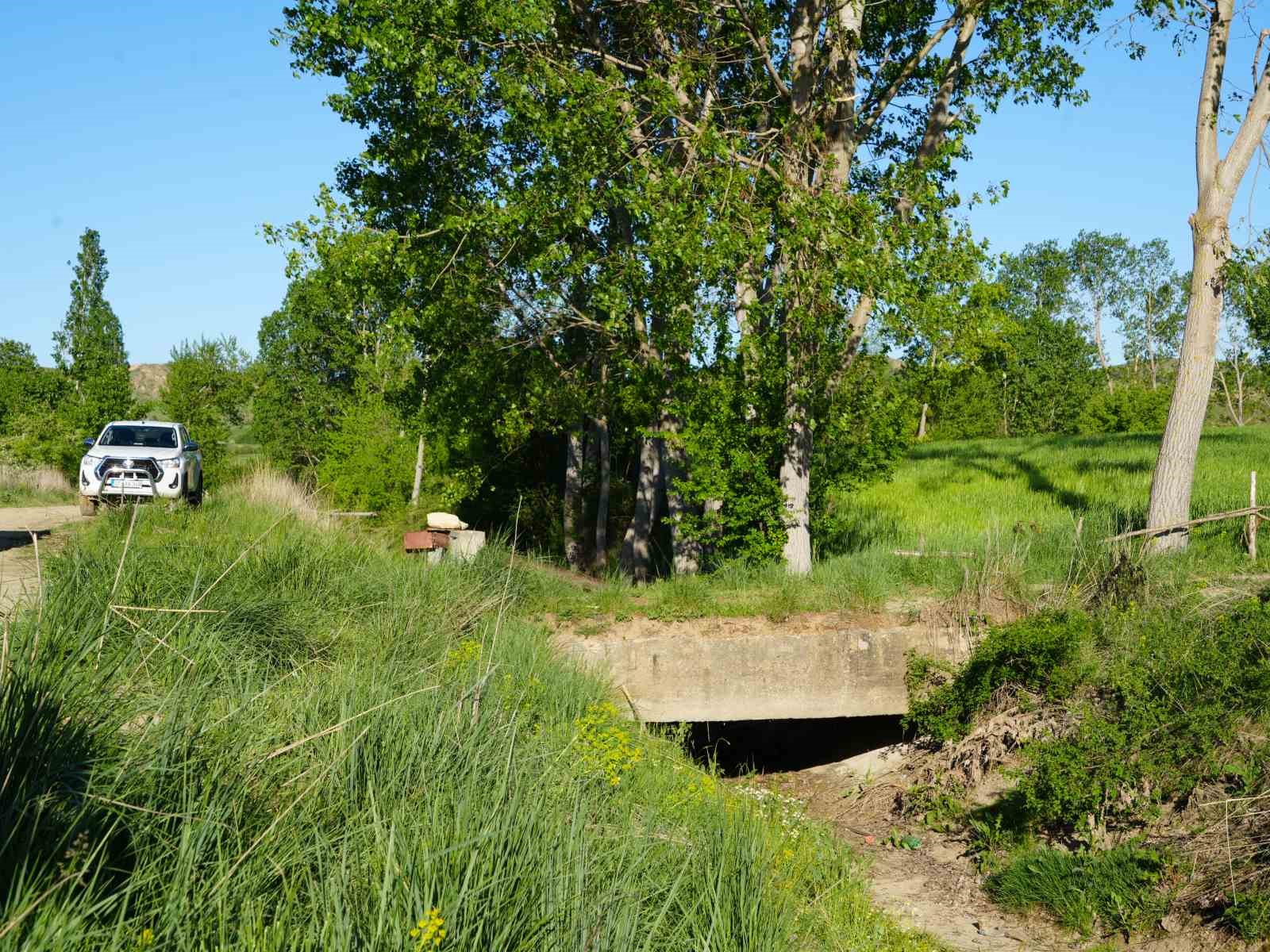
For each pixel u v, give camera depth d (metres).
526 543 25.19
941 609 12.91
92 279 63.78
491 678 7.92
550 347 19.27
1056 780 9.82
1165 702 10.20
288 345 45.50
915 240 13.73
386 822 4.85
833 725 14.88
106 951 3.37
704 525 15.89
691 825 6.86
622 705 11.30
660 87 14.15
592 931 4.41
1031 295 81.12
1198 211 14.70
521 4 13.79
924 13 17.03
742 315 15.66
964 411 58.06
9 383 50.06
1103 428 61.00
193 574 9.41
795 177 14.28
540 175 14.21
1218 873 8.36
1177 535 14.27
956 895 9.54
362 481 22.66
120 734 4.76
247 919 3.73
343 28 14.74
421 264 15.86
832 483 16.25
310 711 6.21
